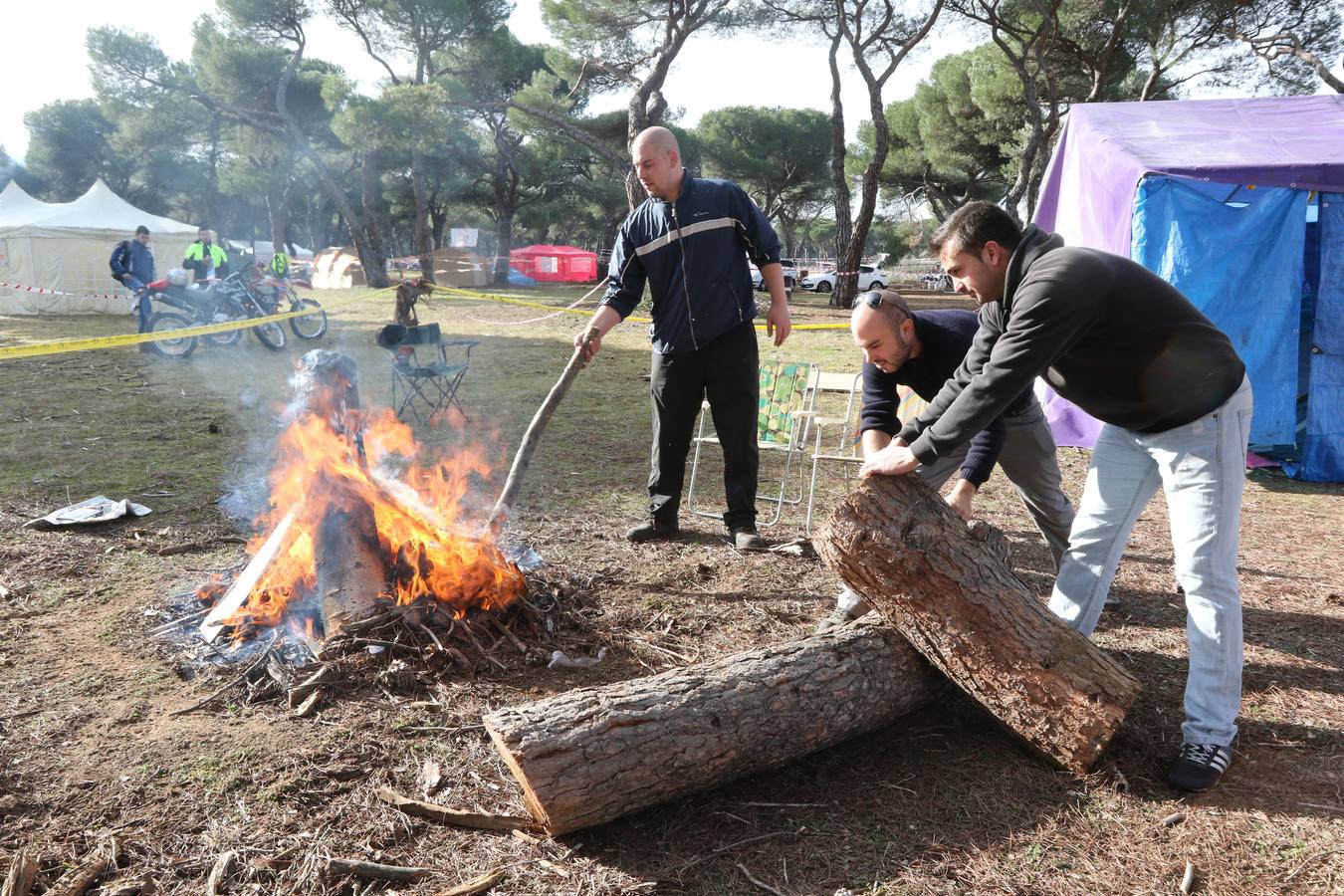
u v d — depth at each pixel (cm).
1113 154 736
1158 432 276
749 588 424
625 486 616
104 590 399
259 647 335
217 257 1384
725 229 460
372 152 2872
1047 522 379
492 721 235
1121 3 2120
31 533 475
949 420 261
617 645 355
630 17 2283
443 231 5150
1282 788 264
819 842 238
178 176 4831
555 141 4094
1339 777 270
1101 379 270
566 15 2338
